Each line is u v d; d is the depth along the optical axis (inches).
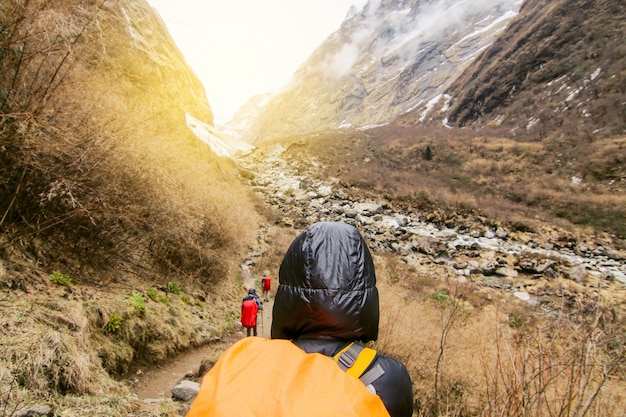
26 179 157.9
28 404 107.5
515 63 2564.0
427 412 133.8
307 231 41.1
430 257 722.8
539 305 464.1
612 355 77.9
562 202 1131.3
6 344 118.8
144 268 263.1
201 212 294.2
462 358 154.5
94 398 129.6
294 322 37.7
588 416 77.0
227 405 22.9
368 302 37.5
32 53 151.5
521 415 81.0
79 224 186.2
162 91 583.8
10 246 161.3
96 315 170.2
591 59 2020.2
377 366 33.8
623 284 605.0
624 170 1222.3
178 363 203.5
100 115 191.0
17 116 144.4
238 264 464.1
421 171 1475.1
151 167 224.8
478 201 1117.1
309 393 24.4
